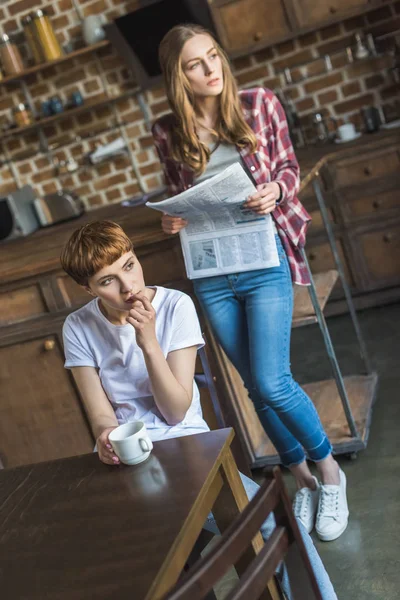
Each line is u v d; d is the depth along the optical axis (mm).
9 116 4617
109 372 1747
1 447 2939
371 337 3645
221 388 2527
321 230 3908
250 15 3898
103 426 1688
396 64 4012
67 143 4547
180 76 2018
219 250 2117
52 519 1270
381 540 2105
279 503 1037
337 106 4227
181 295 1737
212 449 1333
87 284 1631
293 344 3887
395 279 3902
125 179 4566
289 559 1078
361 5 3781
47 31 4238
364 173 3783
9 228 4129
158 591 1021
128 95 4305
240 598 918
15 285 2740
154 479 1293
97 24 4211
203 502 1217
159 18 3973
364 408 2783
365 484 2404
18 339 2781
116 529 1175
